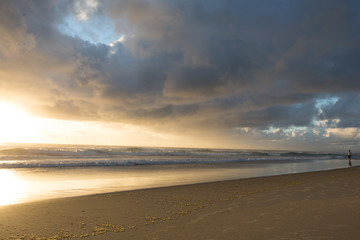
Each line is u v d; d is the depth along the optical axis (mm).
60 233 4547
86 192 9695
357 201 6227
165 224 5008
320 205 6004
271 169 20734
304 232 4105
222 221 5047
